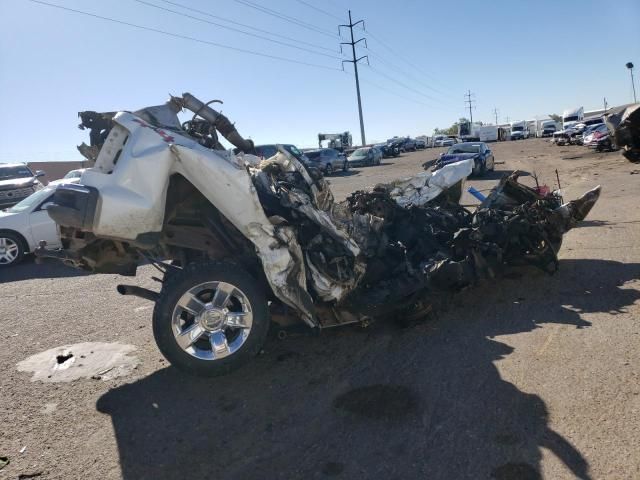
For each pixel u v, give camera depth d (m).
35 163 37.72
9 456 3.27
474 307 5.43
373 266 4.91
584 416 3.23
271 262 4.07
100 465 3.13
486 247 5.55
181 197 4.30
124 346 5.15
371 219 5.10
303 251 4.32
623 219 9.27
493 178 21.20
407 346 4.59
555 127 69.81
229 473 2.98
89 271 4.80
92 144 4.36
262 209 4.09
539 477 2.72
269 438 3.31
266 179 4.63
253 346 4.04
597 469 2.74
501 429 3.18
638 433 3.00
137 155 3.96
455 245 5.72
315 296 4.38
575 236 8.21
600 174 17.72
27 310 6.73
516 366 3.99
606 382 3.61
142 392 4.09
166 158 3.97
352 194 6.23
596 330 4.52
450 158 22.00
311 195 4.88
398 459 2.98
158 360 4.74
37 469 3.12
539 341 4.41
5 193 17.08
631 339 4.26
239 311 4.11
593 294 5.46
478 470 2.82
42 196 10.66
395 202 6.07
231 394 3.96
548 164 25.44
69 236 4.32
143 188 3.94
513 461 2.87
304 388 3.96
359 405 3.63
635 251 6.96
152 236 4.03
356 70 61.66
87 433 3.51
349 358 4.45
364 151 41.25
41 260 4.85
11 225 10.20
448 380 3.88
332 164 35.44
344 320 4.51
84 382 4.34
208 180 3.99
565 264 6.64
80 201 3.87
